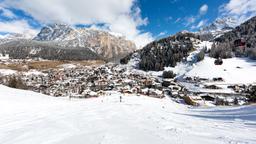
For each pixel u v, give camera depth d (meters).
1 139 11.64
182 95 106.75
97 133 11.30
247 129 12.52
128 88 120.25
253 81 149.25
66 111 23.14
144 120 16.08
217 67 177.25
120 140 9.69
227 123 15.12
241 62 191.12
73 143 9.70
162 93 111.50
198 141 9.43
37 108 26.56
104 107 27.58
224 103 90.12
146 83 144.62
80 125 14.28
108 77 167.88
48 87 140.62
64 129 13.10
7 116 20.27
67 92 120.06
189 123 15.10
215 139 9.86
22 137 11.61
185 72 185.12
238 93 118.88
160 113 22.59
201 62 191.25
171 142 9.23
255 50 198.38
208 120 17.25
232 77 156.38
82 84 147.50
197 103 88.50
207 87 136.00
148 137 10.15
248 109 22.78
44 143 10.16
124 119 16.59
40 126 14.42
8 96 33.66
